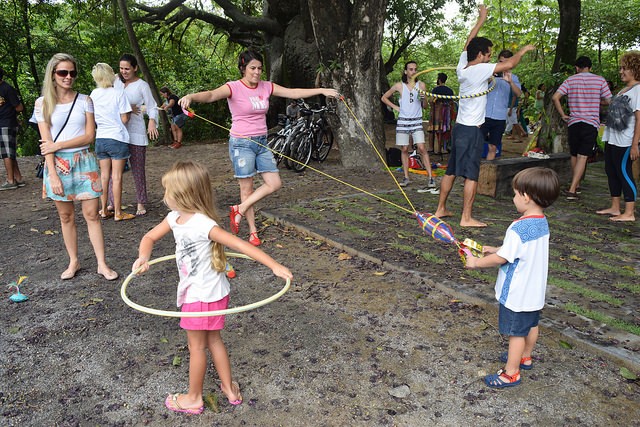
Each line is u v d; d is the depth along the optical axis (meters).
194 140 21.98
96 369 3.41
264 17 22.41
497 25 33.34
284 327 3.93
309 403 3.03
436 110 12.39
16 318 4.15
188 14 23.41
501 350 3.56
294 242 5.96
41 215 7.36
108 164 6.87
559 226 6.49
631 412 2.90
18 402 3.07
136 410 2.99
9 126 9.18
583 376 3.24
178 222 2.74
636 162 8.40
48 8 20.41
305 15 20.27
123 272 5.11
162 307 4.33
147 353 3.60
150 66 25.27
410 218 6.79
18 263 5.41
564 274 4.86
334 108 10.98
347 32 10.67
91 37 22.92
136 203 8.05
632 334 3.65
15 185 9.44
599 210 7.28
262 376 3.30
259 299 4.45
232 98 5.46
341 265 5.21
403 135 8.66
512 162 8.23
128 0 21.72
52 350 3.65
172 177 2.67
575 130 7.80
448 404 3.00
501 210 7.27
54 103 4.52
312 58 20.25
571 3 11.46
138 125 7.02
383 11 10.48
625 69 6.49
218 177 10.38
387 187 8.93
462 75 6.15
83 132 4.68
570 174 8.98
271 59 22.58
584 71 7.71
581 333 3.65
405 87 8.48
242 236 6.23
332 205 7.48
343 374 3.31
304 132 10.83
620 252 5.48
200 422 2.88
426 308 4.21
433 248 5.57
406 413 2.93
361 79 10.84
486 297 4.25
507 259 2.93
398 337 3.76
